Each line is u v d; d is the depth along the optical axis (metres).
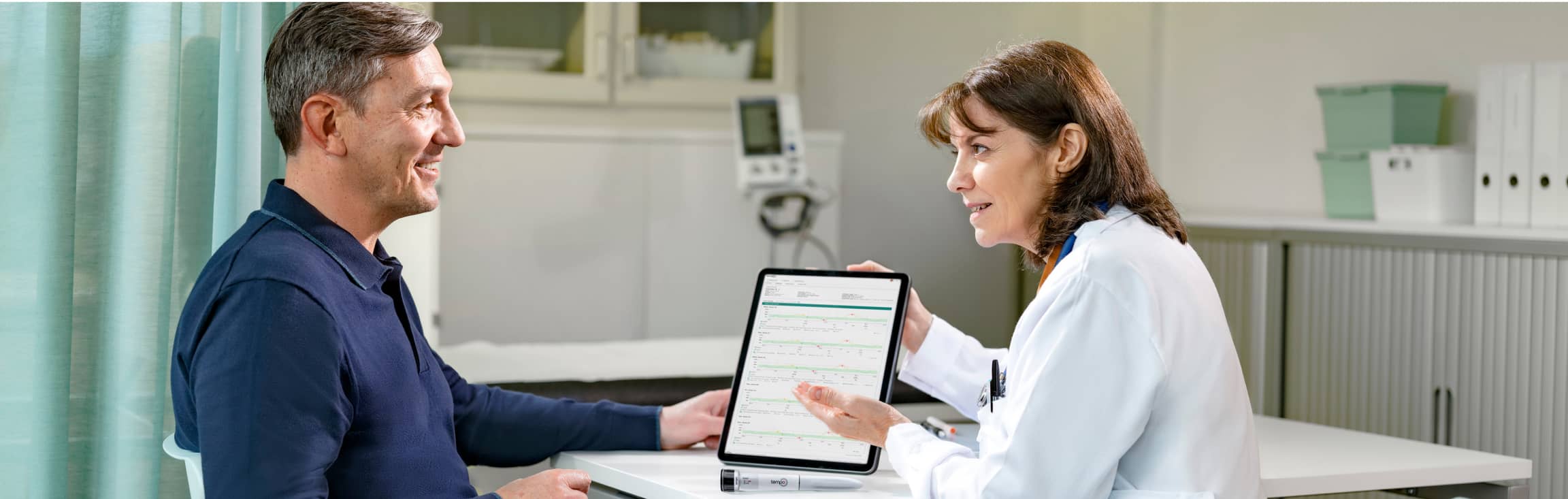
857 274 1.66
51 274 1.55
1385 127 2.91
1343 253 2.76
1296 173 3.42
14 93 1.54
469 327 3.52
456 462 1.50
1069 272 1.28
